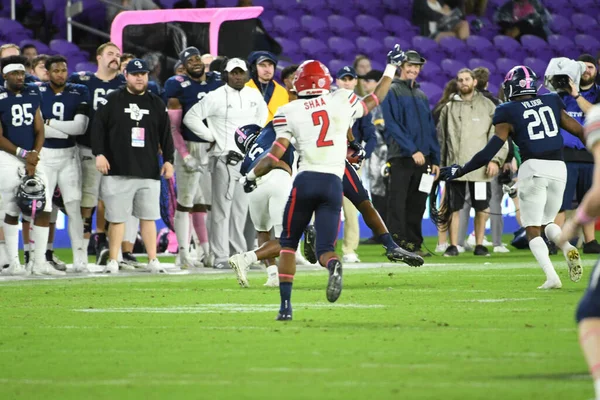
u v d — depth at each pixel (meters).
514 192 37.84
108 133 46.28
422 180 55.31
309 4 90.19
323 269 48.34
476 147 56.78
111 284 40.97
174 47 57.25
